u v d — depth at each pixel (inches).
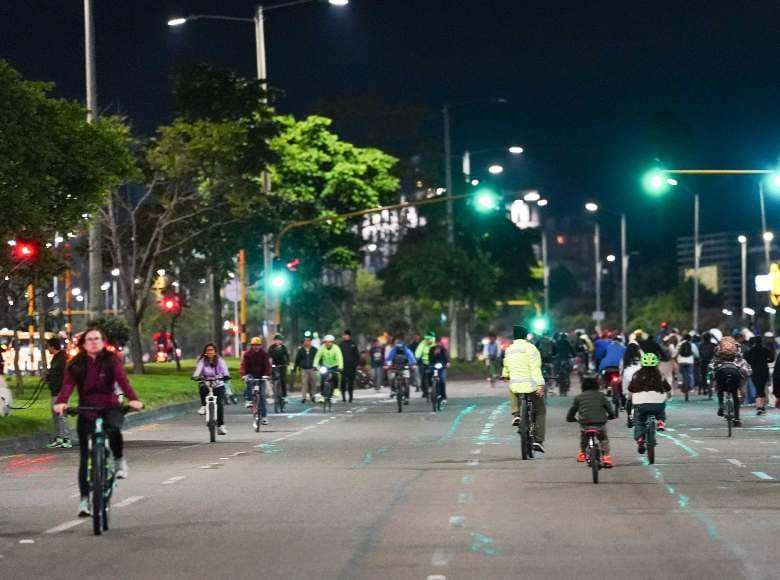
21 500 1109.1
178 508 1029.8
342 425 2103.8
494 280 5044.3
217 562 770.8
